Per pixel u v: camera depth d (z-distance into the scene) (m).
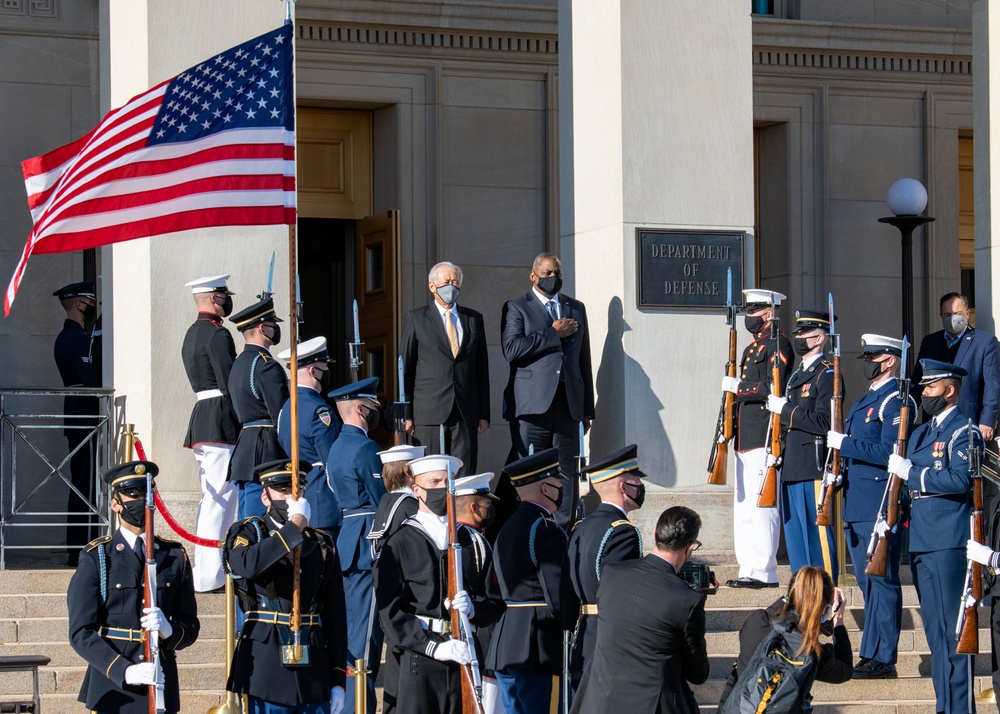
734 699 15.91
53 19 31.30
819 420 22.92
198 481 25.03
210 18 25.64
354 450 20.69
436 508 17.52
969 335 25.84
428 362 24.91
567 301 24.91
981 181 27.81
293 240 19.59
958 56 35.59
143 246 25.23
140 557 17.17
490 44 33.03
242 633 17.08
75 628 16.75
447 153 32.88
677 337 25.41
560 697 17.92
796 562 23.22
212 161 20.92
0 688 20.41
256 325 22.89
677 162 25.59
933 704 21.30
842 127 35.12
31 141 31.12
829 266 34.91
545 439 24.45
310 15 31.39
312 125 32.88
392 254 31.98
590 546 17.27
